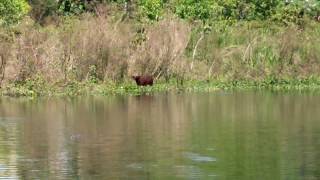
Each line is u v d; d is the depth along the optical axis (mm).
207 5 106312
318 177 33781
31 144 42156
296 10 98438
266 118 52906
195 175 34188
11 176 34312
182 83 79000
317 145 41312
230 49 84938
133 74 78062
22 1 105250
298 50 86688
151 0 102562
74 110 58125
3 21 87000
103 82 76375
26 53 73812
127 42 78875
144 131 46781
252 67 84000
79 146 41562
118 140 43406
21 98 68062
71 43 76250
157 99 66875
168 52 79812
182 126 48969
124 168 35719
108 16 83750
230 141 42781
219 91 75312
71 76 74938
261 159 37625
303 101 64562
